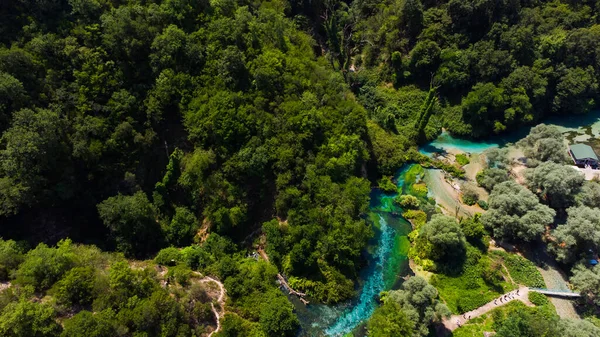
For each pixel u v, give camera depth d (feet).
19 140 176.86
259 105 226.79
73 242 203.00
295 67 249.55
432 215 236.63
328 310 197.26
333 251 208.23
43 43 206.18
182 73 228.22
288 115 229.04
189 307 171.83
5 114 188.03
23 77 199.52
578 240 211.00
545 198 247.50
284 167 219.82
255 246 217.77
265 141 223.10
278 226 215.10
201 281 189.37
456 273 208.33
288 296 201.46
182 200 223.51
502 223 223.92
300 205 213.87
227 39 237.45
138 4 236.22
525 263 214.28
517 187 239.30
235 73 231.91
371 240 233.35
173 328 157.89
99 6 226.38
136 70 226.99
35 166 184.55
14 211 181.27
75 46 214.90
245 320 178.81
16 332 135.13
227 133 217.77
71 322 143.23
